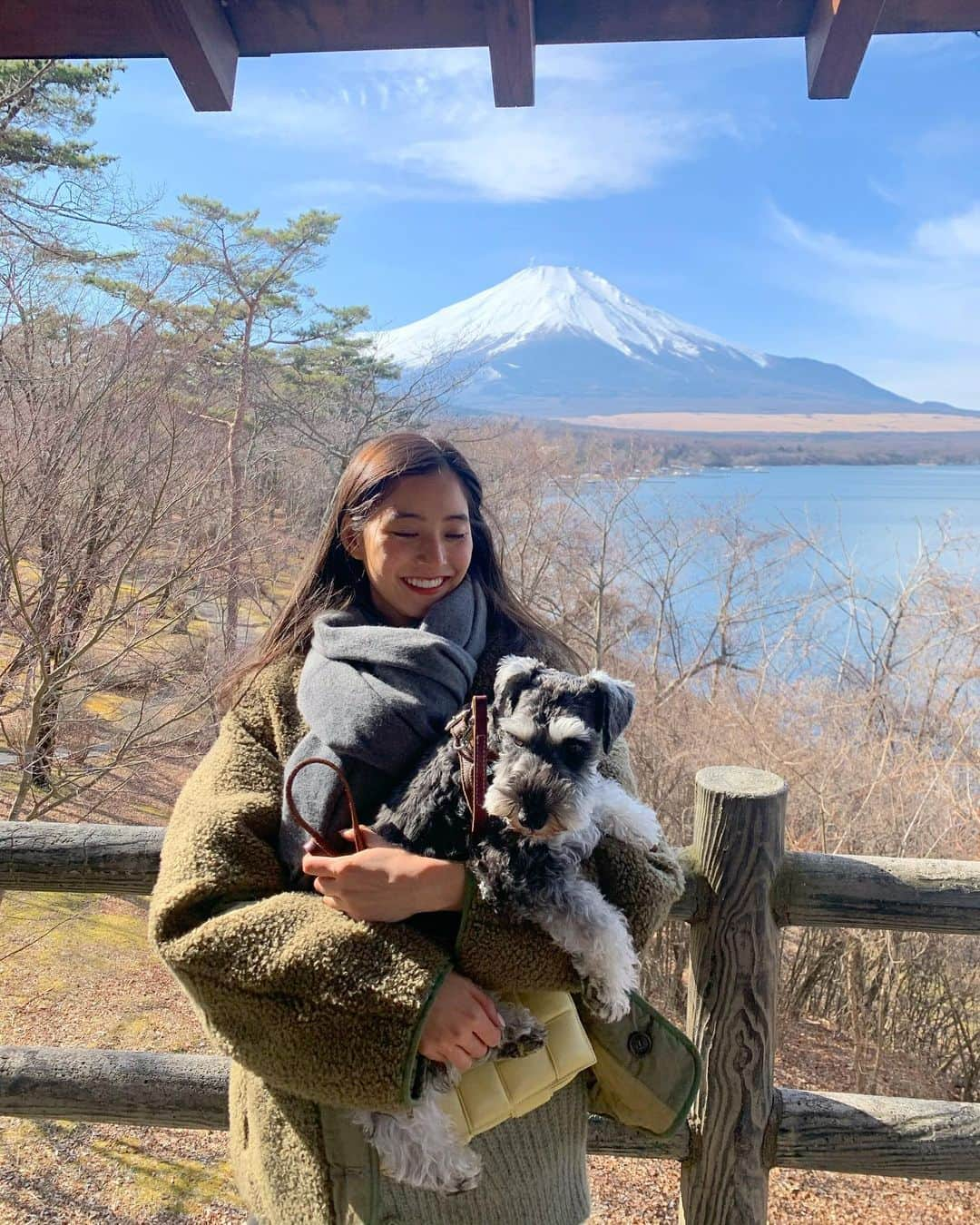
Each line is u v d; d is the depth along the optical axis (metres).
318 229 18.88
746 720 9.95
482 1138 1.50
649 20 1.81
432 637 1.65
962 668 10.27
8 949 8.68
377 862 1.43
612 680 1.71
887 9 1.66
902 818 8.34
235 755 1.69
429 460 1.77
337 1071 1.37
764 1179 2.10
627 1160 4.82
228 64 1.81
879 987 7.68
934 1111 2.06
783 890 2.06
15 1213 4.46
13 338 7.54
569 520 16.33
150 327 8.59
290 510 11.60
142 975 8.38
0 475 6.54
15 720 8.41
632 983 1.52
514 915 1.46
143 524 7.27
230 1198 4.63
